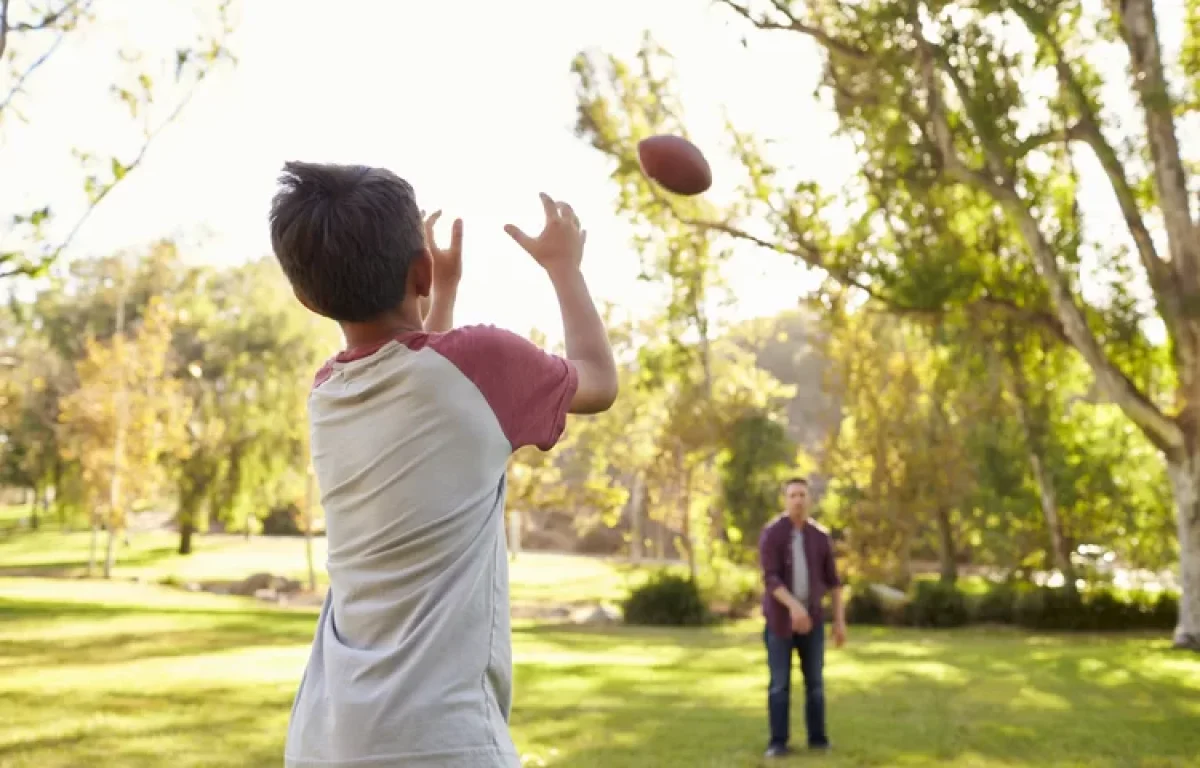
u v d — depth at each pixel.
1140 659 16.78
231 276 59.78
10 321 57.44
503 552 1.92
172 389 49.03
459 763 1.73
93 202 9.89
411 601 1.81
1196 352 19.86
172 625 21.17
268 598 39.81
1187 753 8.15
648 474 43.66
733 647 19.61
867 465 32.44
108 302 59.75
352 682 1.79
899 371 32.16
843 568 32.03
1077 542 29.00
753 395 36.53
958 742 8.58
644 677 13.59
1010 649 19.08
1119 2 19.33
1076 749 8.30
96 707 9.84
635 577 48.00
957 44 19.50
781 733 8.03
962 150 21.38
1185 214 19.73
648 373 32.16
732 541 36.72
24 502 104.38
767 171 22.50
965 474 31.27
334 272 1.88
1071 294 20.55
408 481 1.84
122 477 48.03
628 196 24.03
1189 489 20.08
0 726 8.66
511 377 1.91
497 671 1.83
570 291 2.10
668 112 23.44
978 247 23.17
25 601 28.92
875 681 13.41
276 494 58.06
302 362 57.06
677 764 7.48
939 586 28.64
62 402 49.25
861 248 22.23
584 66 23.19
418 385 1.86
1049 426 27.59
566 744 8.30
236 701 10.38
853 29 20.38
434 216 2.26
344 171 1.93
